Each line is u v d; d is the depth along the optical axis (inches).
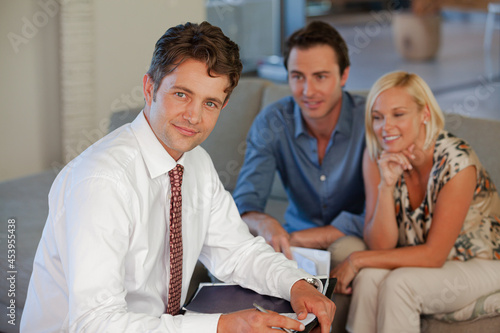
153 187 49.9
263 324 44.1
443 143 69.6
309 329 46.1
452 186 67.5
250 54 201.3
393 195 72.0
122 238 45.5
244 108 99.4
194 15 134.5
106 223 44.4
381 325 66.5
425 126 70.1
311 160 80.8
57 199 47.6
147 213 48.9
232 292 53.7
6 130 118.1
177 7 130.3
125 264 48.5
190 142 47.8
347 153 79.7
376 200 74.3
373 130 73.4
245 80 102.2
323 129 80.0
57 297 49.3
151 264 50.2
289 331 44.6
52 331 49.9
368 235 74.0
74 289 43.1
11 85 117.3
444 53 301.9
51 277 49.3
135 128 49.9
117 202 45.4
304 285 50.5
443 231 67.6
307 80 76.5
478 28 378.9
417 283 65.9
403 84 70.0
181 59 45.4
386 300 66.1
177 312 52.7
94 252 43.7
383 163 70.9
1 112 116.7
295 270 52.6
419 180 71.2
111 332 42.2
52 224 48.0
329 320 47.5
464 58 288.4
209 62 45.1
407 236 72.3
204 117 47.4
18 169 121.4
